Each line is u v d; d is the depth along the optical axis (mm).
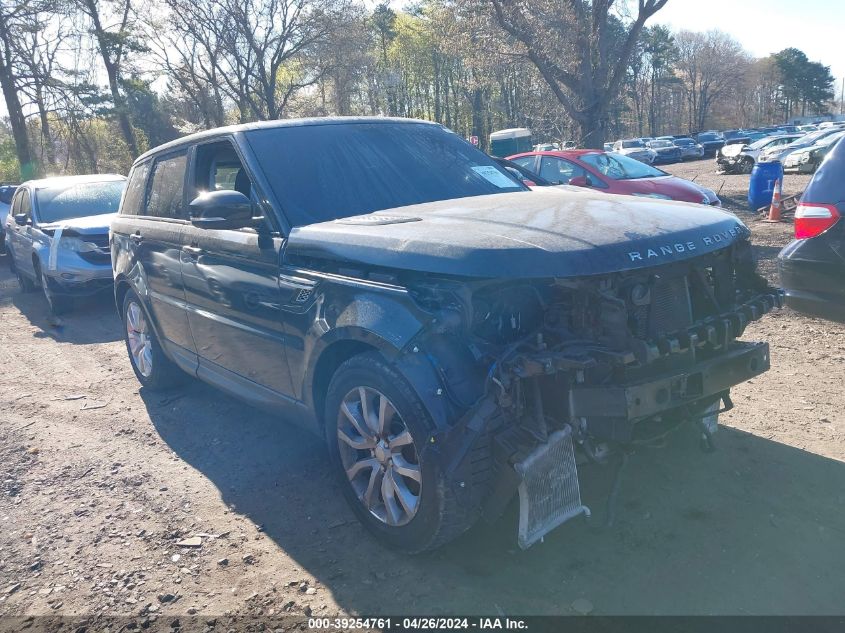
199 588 3160
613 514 3260
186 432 5008
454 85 59062
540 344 2904
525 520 2832
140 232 5293
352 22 37594
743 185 23172
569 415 2902
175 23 36000
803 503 3480
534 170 12156
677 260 3004
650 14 19828
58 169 35656
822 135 28828
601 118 21188
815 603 2771
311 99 43812
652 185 10859
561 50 20328
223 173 4605
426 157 4496
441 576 3107
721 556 3096
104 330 8578
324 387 3611
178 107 43281
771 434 4258
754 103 120250
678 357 3098
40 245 9430
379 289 3102
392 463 3154
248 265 3922
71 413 5547
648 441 3246
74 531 3723
